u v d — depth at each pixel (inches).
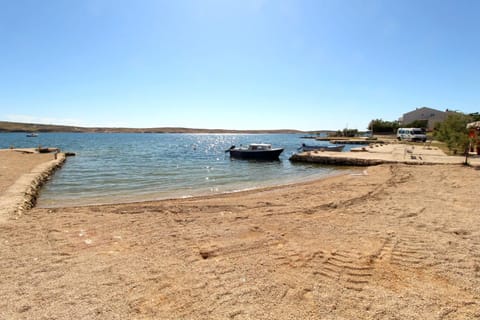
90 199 462.9
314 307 135.3
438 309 134.0
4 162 833.5
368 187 469.7
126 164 995.9
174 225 268.1
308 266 179.0
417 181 505.7
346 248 208.2
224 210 336.5
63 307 133.3
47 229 251.8
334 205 351.9
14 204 335.0
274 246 213.3
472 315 129.7
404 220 278.4
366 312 131.6
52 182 621.3
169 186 586.9
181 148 2012.8
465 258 189.5
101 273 167.6
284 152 1626.5
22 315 127.0
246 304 137.6
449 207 323.9
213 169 873.5
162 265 179.3
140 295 144.6
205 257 194.5
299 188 533.0
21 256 191.8
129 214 313.1
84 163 1008.9
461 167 649.0
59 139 3486.7
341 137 3353.8
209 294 146.0
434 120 2674.7
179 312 130.9
